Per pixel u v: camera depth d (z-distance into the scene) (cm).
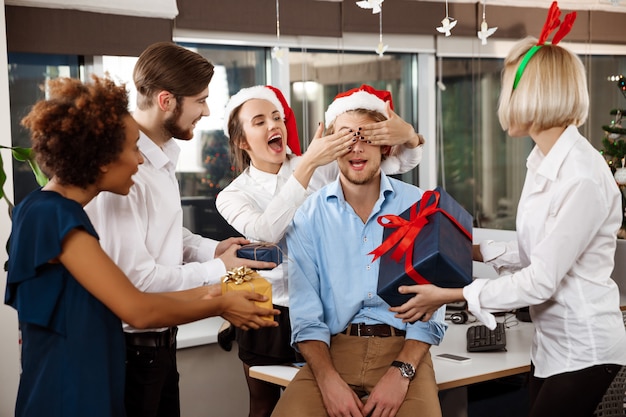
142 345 195
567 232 166
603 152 383
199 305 159
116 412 154
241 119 257
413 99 437
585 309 173
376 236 204
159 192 195
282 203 203
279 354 245
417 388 186
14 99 311
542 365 182
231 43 358
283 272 243
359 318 204
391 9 398
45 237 143
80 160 146
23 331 152
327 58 396
